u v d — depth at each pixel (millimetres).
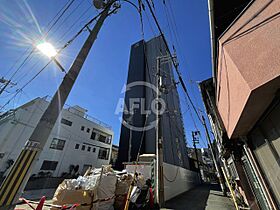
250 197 5266
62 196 4727
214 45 3664
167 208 6410
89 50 4348
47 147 18438
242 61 2283
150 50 29828
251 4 2402
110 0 5445
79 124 23781
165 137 22547
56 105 3254
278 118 2291
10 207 2242
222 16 3506
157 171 7289
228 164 8578
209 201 8461
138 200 6000
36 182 14281
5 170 13711
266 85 1878
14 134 15359
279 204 2861
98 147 26578
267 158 2992
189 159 29719
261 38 2066
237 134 3770
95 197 4738
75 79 3777
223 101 4305
